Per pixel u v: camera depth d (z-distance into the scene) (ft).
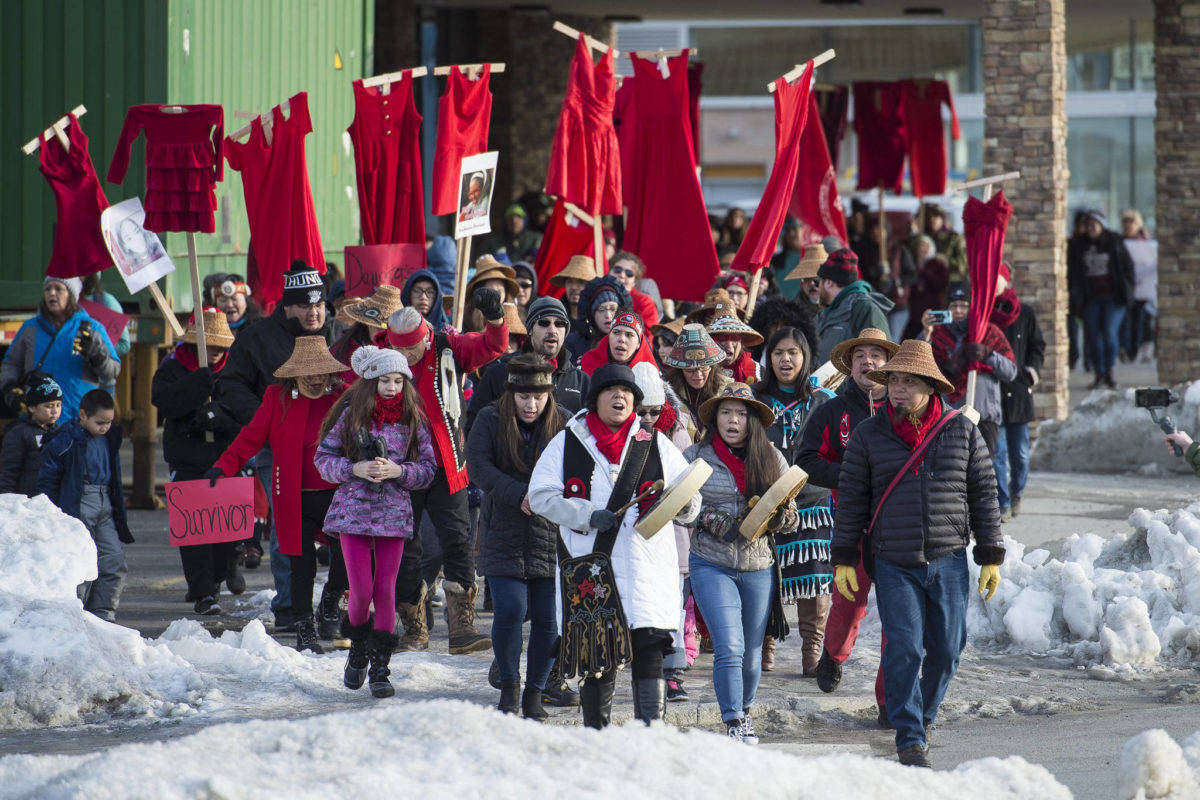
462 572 75.10
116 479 81.35
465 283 93.61
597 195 102.32
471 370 78.74
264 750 44.50
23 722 64.18
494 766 42.83
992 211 98.32
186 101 124.36
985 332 104.42
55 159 93.45
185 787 40.52
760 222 99.66
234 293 108.88
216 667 71.26
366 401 66.80
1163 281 175.42
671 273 104.47
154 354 125.18
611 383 57.67
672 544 58.18
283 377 74.18
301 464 74.79
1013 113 152.05
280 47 142.00
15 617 68.44
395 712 46.70
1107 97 355.77
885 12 251.19
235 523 76.48
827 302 94.38
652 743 45.06
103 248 93.86
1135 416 142.20
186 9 124.06
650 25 368.48
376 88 101.76
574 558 57.11
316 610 84.23
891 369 58.65
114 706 66.03
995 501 60.23
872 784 45.16
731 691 60.08
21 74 123.75
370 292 94.94
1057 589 82.23
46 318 102.17
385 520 66.59
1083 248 205.36
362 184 99.96
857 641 80.74
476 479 62.80
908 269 189.88
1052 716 68.13
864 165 216.33
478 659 75.10
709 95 371.56
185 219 88.17
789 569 70.54
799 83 100.17
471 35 255.29
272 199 94.22
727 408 62.08
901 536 58.39
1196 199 173.99
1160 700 70.59
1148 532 85.66
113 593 80.74
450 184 98.84
